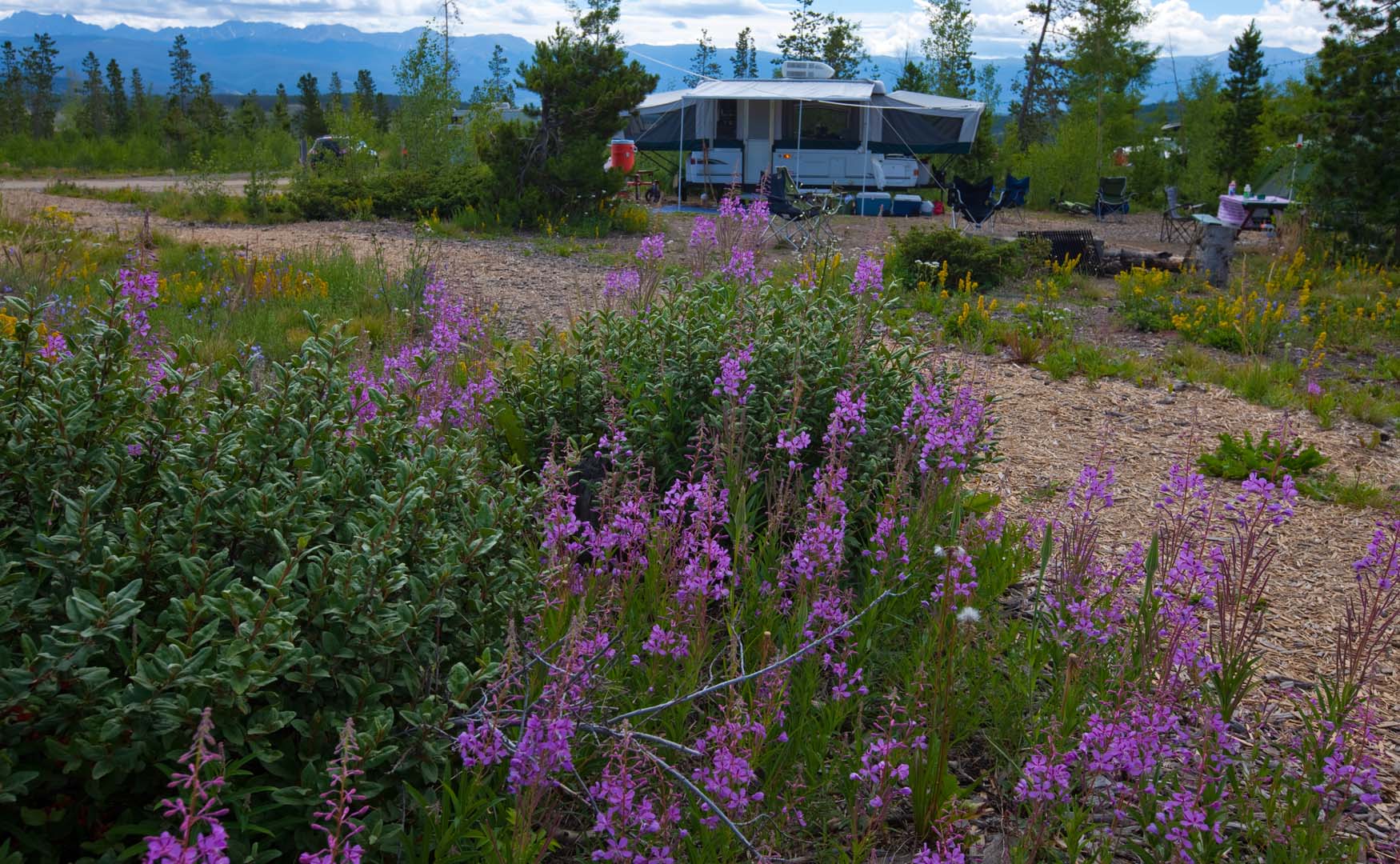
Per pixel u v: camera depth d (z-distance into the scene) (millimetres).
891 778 2834
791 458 4172
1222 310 12141
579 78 20266
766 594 3670
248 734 2371
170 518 2703
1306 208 19328
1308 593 5219
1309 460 7266
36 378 2867
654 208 25281
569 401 4910
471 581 3094
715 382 4398
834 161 26219
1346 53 17844
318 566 2631
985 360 10305
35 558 2439
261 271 11883
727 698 2867
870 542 4176
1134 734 2832
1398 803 3404
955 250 14727
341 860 2262
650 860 2479
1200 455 7520
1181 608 3592
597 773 2975
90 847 2311
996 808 3270
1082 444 7730
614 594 3420
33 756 2342
